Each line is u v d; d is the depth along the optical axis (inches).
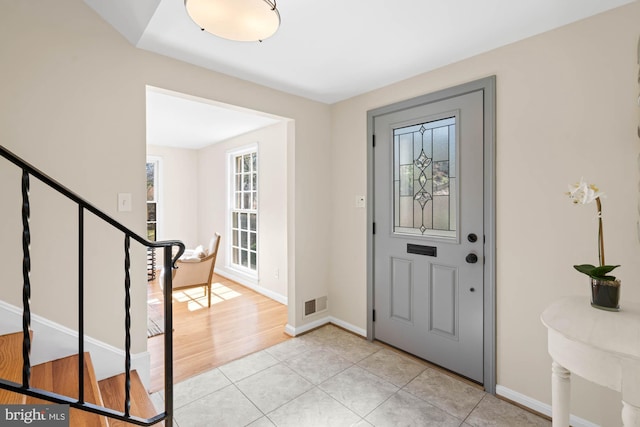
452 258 89.3
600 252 51.9
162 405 75.7
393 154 104.3
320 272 124.0
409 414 72.8
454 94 87.6
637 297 60.9
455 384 84.7
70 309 68.7
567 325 44.7
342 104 120.2
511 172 77.4
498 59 79.4
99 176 72.4
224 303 154.0
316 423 69.9
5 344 58.1
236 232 197.3
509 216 77.9
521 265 76.0
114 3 66.2
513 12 64.7
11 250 61.6
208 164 221.1
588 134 66.2
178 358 98.7
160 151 218.5
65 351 67.2
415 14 65.7
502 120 78.8
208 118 145.7
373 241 110.3
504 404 76.6
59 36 67.0
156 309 144.9
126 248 45.7
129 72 76.9
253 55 83.5
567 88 68.8
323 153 123.1
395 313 104.7
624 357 36.9
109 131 73.7
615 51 62.9
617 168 62.8
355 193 116.0
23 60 62.9
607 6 62.4
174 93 86.0
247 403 76.5
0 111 60.5
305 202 117.9
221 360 97.5
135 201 77.7
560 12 64.6
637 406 36.4
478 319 83.9
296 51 81.4
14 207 61.9
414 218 98.9
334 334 116.9
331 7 63.2
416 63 88.5
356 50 81.1
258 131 170.1
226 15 47.9
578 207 67.7
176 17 66.2
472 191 84.6
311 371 91.0
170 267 51.0
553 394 49.3
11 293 61.6
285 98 110.4
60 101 67.2
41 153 65.0
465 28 70.8
